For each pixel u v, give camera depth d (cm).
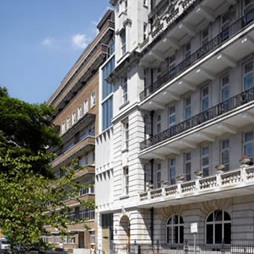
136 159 3150
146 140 3111
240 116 2153
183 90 2789
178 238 2806
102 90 4162
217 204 2412
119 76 3538
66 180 1507
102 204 3847
